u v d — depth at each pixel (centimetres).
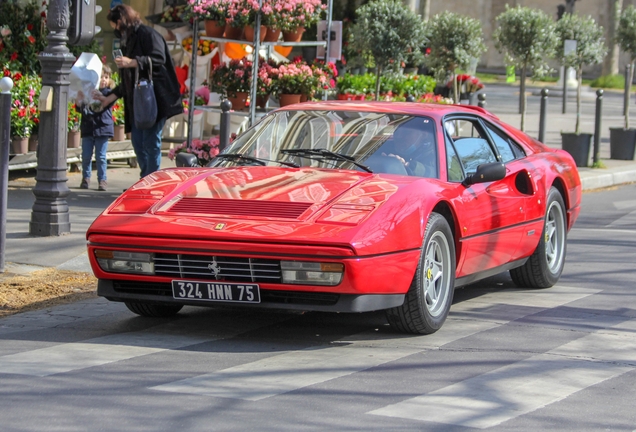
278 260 560
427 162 669
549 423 446
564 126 2459
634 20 1945
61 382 500
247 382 504
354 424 437
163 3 1586
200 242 567
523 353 580
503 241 712
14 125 1272
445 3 5841
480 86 1945
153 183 651
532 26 1670
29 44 1428
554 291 792
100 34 1647
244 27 1240
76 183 1339
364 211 577
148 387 491
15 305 716
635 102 3672
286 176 642
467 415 454
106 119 1267
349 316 681
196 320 668
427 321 611
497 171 663
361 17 1555
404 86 1705
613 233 1112
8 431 420
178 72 1518
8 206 1126
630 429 441
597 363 559
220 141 1136
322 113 722
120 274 595
